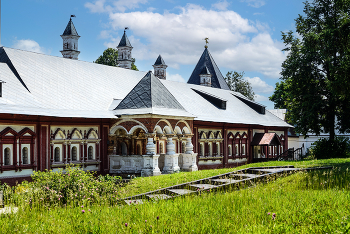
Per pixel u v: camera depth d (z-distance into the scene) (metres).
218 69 63.22
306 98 43.31
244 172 20.20
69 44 40.72
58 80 28.92
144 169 26.92
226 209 11.20
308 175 17.39
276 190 14.13
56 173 15.95
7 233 10.02
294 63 42.56
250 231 8.91
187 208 11.52
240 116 44.38
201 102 40.97
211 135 37.97
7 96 23.48
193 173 23.75
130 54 48.34
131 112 28.23
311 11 43.75
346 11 39.66
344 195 12.44
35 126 24.09
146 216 10.73
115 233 9.62
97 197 14.38
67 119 26.19
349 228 8.66
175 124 30.03
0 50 28.14
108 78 34.34
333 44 39.22
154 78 31.34
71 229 10.16
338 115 44.06
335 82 35.59
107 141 28.81
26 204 13.01
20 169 22.97
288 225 9.30
